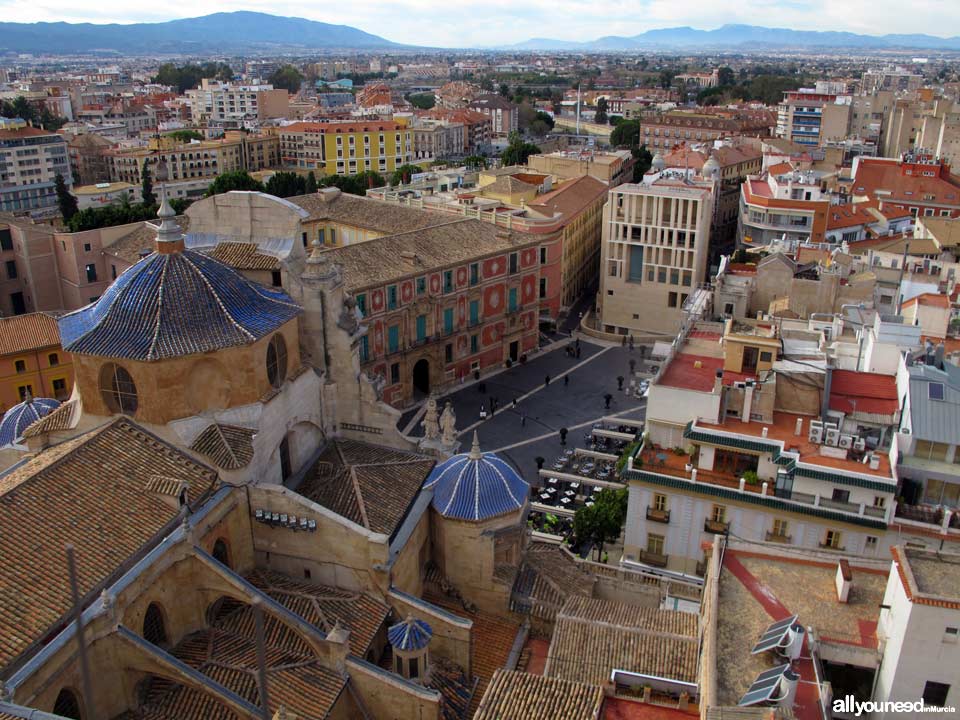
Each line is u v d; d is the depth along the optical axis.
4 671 33.03
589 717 38.97
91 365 48.53
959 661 35.72
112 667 38.59
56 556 38.28
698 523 65.12
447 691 47.47
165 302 48.38
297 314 54.72
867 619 41.88
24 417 65.19
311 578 50.22
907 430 61.91
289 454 56.19
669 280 140.88
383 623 48.56
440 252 117.06
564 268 155.88
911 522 58.19
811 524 61.47
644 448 69.19
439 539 55.22
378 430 61.03
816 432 63.75
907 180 174.62
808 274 102.75
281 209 59.44
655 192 137.62
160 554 41.28
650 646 45.97
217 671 41.50
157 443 47.94
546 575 57.19
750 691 35.47
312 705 41.00
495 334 127.56
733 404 68.38
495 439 105.56
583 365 131.75
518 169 189.50
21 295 127.88
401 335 111.81
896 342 71.56
